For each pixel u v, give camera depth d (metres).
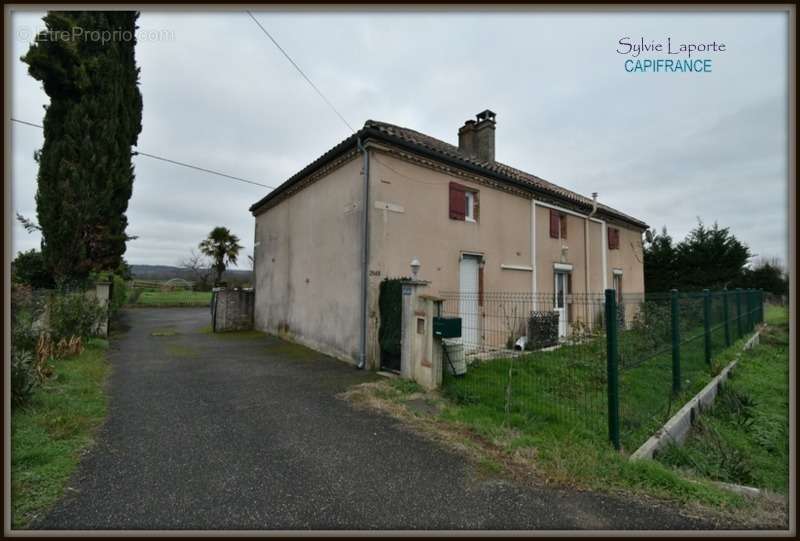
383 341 6.67
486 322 8.51
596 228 13.53
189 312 19.47
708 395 5.88
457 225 8.62
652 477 2.84
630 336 5.20
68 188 9.06
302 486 2.73
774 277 22.92
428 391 5.29
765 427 5.34
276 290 11.37
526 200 10.58
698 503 2.55
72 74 9.38
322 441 3.55
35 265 10.51
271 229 12.02
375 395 5.07
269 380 5.89
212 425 3.92
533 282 10.53
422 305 5.68
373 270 7.03
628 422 4.05
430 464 3.10
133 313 18.25
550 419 4.16
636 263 16.05
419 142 8.32
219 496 2.57
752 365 8.48
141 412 4.26
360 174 7.44
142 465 2.99
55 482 2.65
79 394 4.64
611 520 2.37
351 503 2.53
